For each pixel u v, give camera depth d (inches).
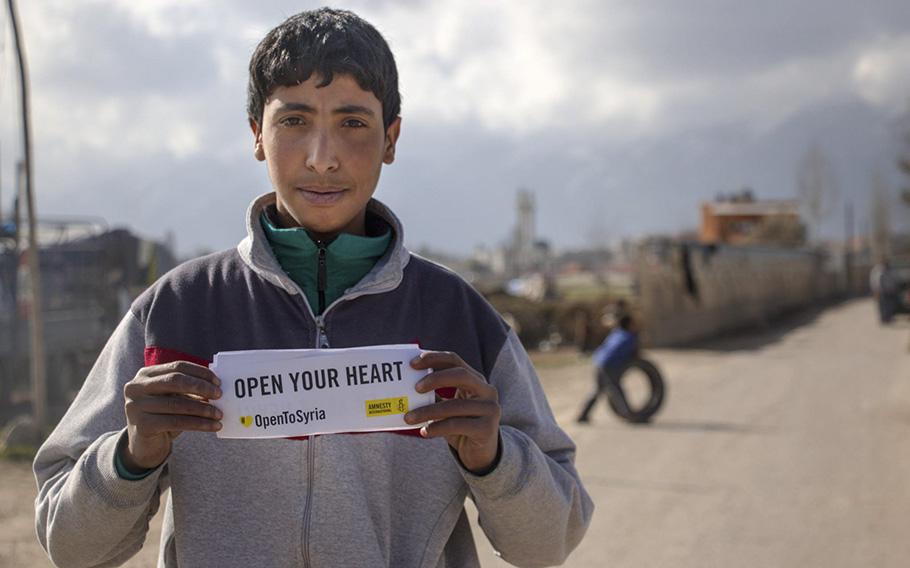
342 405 63.5
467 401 63.5
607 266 3105.3
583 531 78.4
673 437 386.6
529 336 902.4
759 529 241.3
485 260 3644.2
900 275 1221.7
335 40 68.2
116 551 69.9
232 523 66.9
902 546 224.4
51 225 503.5
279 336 69.9
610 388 424.8
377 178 71.1
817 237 2527.1
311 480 66.7
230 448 67.2
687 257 967.0
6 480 276.8
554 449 77.7
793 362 732.0
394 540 69.9
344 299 70.7
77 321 496.1
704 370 681.0
